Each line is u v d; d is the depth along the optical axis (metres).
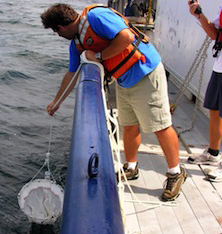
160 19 6.47
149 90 2.45
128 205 2.70
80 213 0.88
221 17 2.79
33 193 2.87
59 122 6.62
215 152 3.27
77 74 2.35
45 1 39.47
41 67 11.73
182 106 4.92
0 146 5.44
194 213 2.63
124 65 2.36
